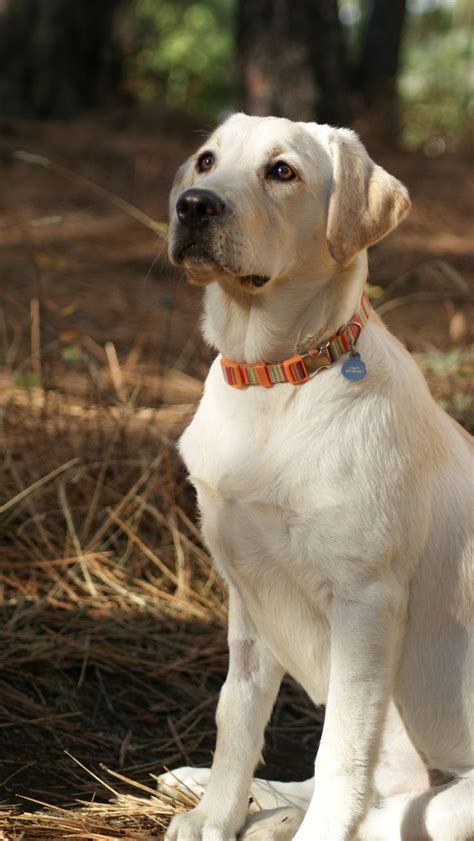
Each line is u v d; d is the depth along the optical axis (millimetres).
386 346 3887
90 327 8938
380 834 3672
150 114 19562
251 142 3898
